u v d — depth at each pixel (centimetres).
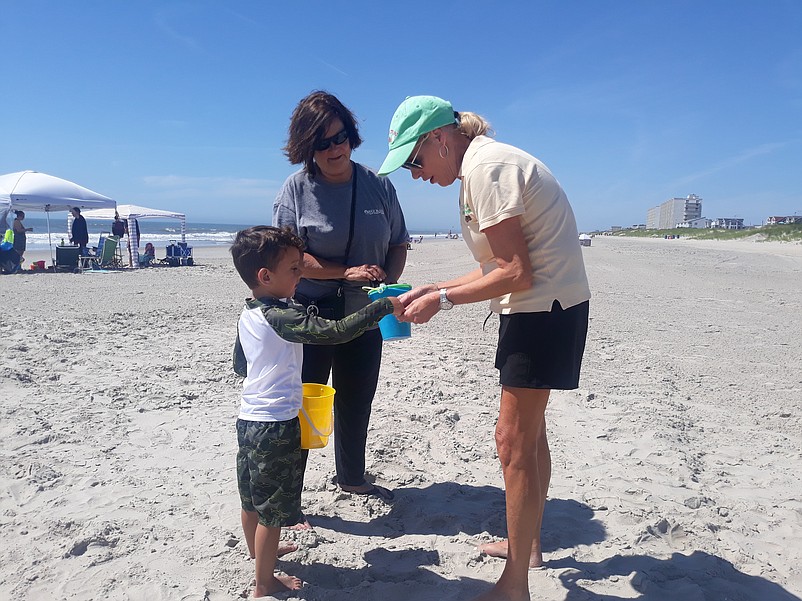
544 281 249
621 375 671
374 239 353
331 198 342
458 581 289
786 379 669
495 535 335
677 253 3017
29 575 280
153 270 1931
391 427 493
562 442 472
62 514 339
